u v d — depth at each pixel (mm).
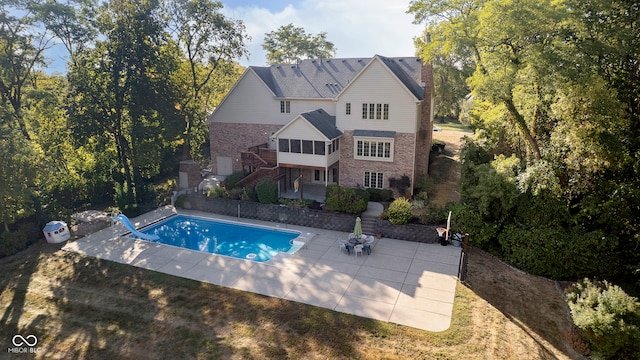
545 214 21156
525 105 21984
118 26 30312
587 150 18672
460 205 24094
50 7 30766
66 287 19703
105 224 27938
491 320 16344
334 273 20406
